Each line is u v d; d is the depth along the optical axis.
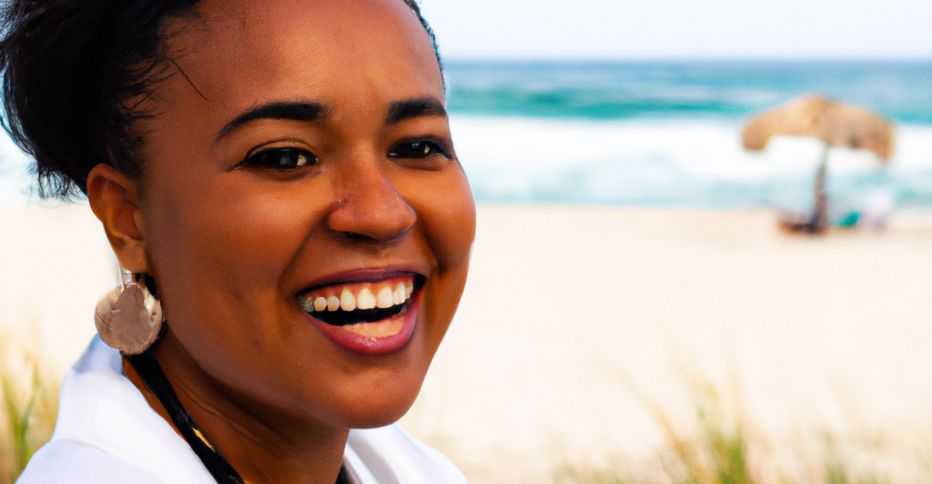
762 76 51.66
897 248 16.86
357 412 1.20
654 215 20.20
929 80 50.75
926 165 26.36
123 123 1.23
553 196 23.34
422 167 1.26
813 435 6.70
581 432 7.32
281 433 1.36
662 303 12.65
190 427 1.32
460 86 43.69
